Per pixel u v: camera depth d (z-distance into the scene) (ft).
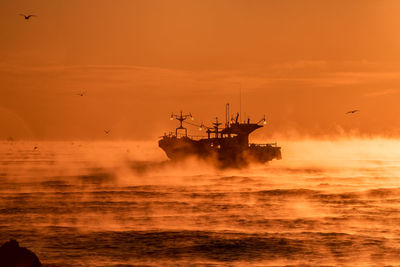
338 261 583.17
